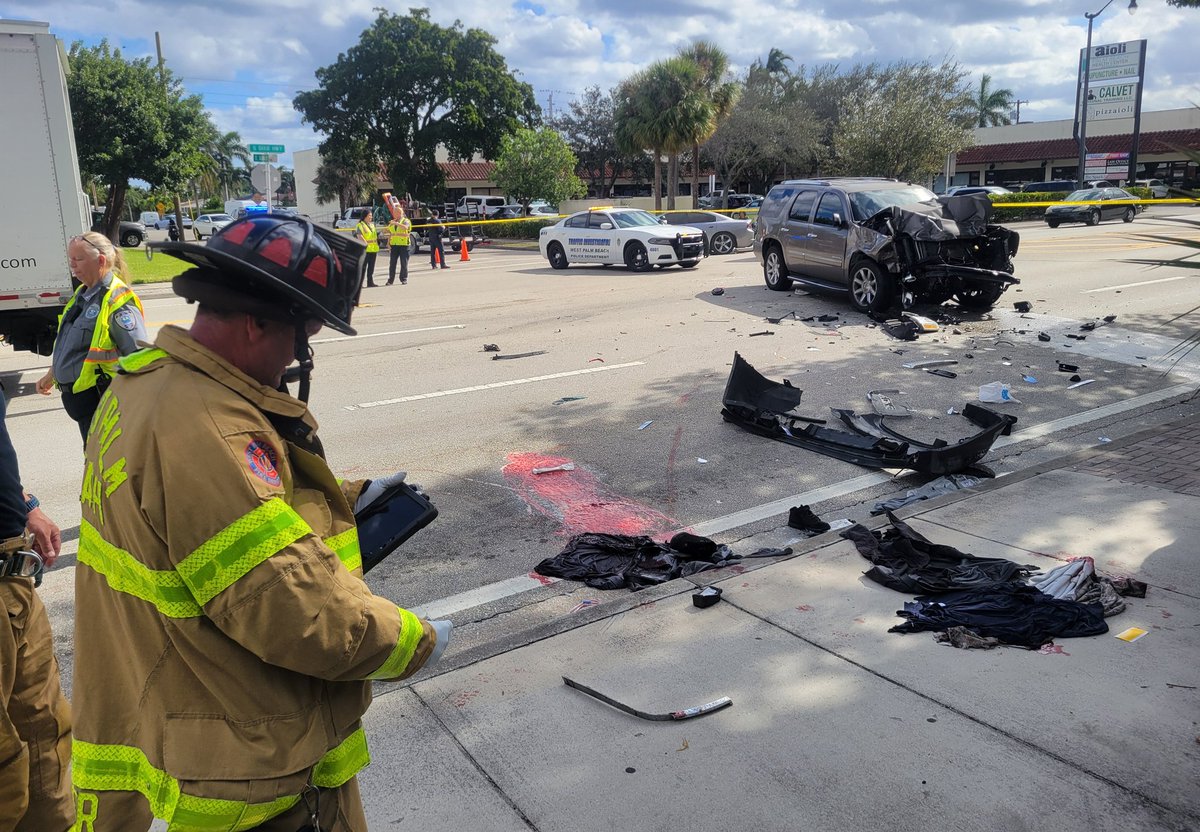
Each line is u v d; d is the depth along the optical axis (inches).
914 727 125.8
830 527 212.4
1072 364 380.8
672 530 216.1
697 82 1389.0
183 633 60.8
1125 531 191.6
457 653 153.6
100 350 186.1
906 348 419.2
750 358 404.8
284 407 65.6
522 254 1205.1
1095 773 114.7
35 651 101.8
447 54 1595.7
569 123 2209.6
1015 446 275.0
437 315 567.8
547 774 118.6
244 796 62.2
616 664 146.5
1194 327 448.5
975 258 514.6
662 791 114.4
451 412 326.3
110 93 926.4
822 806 110.5
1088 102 1867.6
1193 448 247.0
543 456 272.7
